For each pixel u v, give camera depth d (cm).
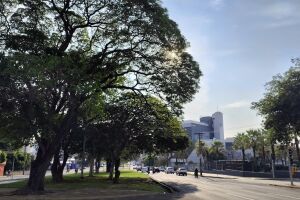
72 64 2530
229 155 13775
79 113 3100
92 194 2808
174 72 2936
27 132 2875
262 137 8756
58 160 4841
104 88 3088
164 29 2633
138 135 5244
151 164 15612
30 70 2197
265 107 3831
